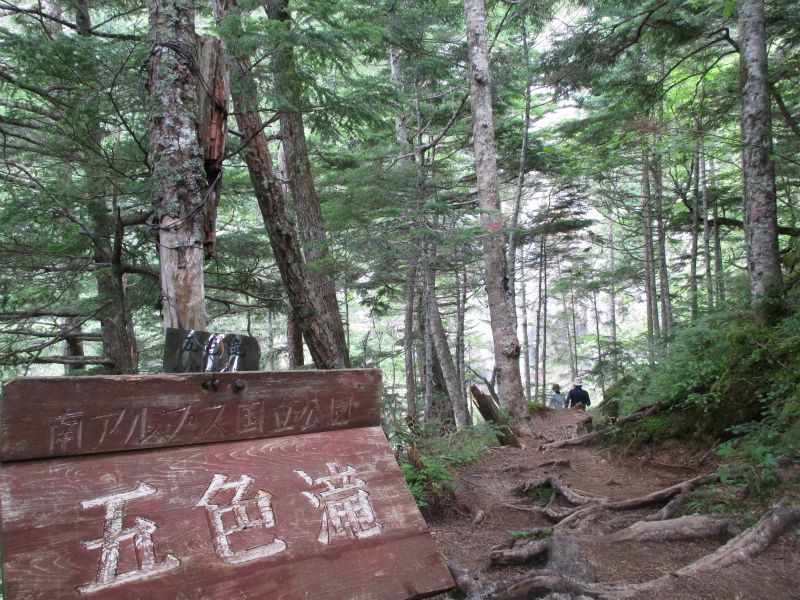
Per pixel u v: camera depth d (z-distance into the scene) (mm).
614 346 15750
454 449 7105
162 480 1737
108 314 7898
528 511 5137
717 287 11016
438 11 10945
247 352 2203
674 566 3145
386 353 13648
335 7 5176
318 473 2029
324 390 2166
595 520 4410
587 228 18281
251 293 9594
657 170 13977
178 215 3213
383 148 12242
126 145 6738
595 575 3084
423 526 2080
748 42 7688
